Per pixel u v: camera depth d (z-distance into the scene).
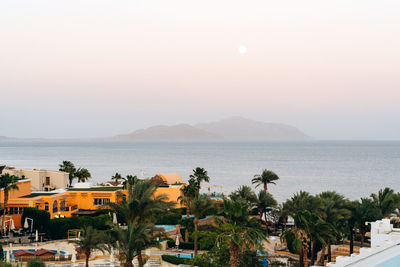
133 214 49.47
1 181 66.00
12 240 62.38
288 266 53.25
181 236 67.88
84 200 75.81
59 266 51.00
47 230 64.38
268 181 92.44
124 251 41.31
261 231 39.25
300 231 41.72
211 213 76.88
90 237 45.91
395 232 29.23
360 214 56.12
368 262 21.50
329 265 21.30
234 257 37.97
